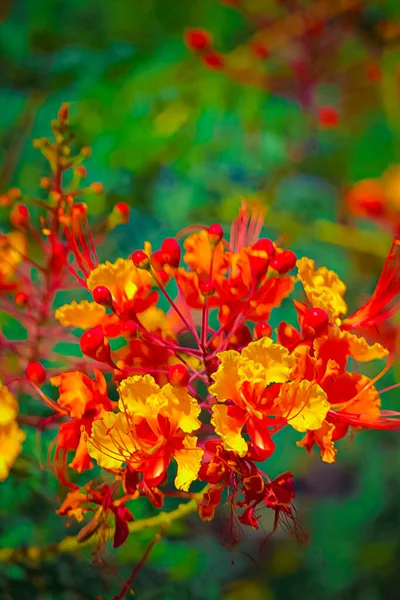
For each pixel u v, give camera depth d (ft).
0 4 3.70
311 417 2.12
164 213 3.36
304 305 2.23
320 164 3.70
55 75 3.56
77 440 2.19
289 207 3.75
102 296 2.16
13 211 2.51
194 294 2.26
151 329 2.26
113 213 2.54
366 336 2.88
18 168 3.30
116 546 2.15
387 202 3.62
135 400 2.12
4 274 2.54
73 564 2.54
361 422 2.21
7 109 3.44
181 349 2.21
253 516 2.15
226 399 2.13
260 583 3.74
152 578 2.60
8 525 2.60
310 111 3.79
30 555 2.41
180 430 2.13
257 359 2.12
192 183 3.47
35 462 2.49
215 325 2.65
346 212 3.79
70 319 2.22
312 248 3.69
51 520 2.60
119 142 3.36
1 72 3.57
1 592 2.49
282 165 3.66
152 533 2.48
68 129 2.47
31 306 2.53
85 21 3.77
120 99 3.46
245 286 2.23
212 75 3.56
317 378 2.18
